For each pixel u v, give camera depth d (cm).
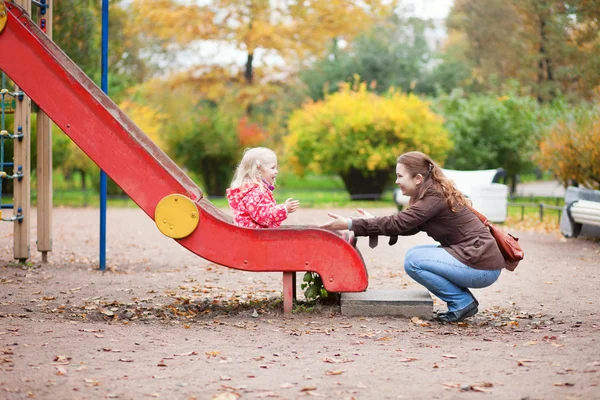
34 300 774
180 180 729
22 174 1059
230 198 719
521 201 2633
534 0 3147
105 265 1073
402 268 1091
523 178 4647
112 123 688
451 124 2983
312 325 650
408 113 2723
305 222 1888
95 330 613
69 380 459
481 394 432
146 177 686
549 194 3189
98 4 1997
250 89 4144
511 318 696
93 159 690
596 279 941
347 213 2188
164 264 1143
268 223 699
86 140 691
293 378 470
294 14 4078
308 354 539
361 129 2695
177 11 3962
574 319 687
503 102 2991
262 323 662
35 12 1633
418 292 724
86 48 1769
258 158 712
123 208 2495
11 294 810
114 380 462
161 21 3956
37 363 499
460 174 1862
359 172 2786
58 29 1700
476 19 4319
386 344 573
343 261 675
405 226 659
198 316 708
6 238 1462
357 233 670
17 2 1010
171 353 538
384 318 680
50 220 1100
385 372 484
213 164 3250
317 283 729
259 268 679
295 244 677
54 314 698
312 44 4128
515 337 600
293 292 754
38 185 1095
